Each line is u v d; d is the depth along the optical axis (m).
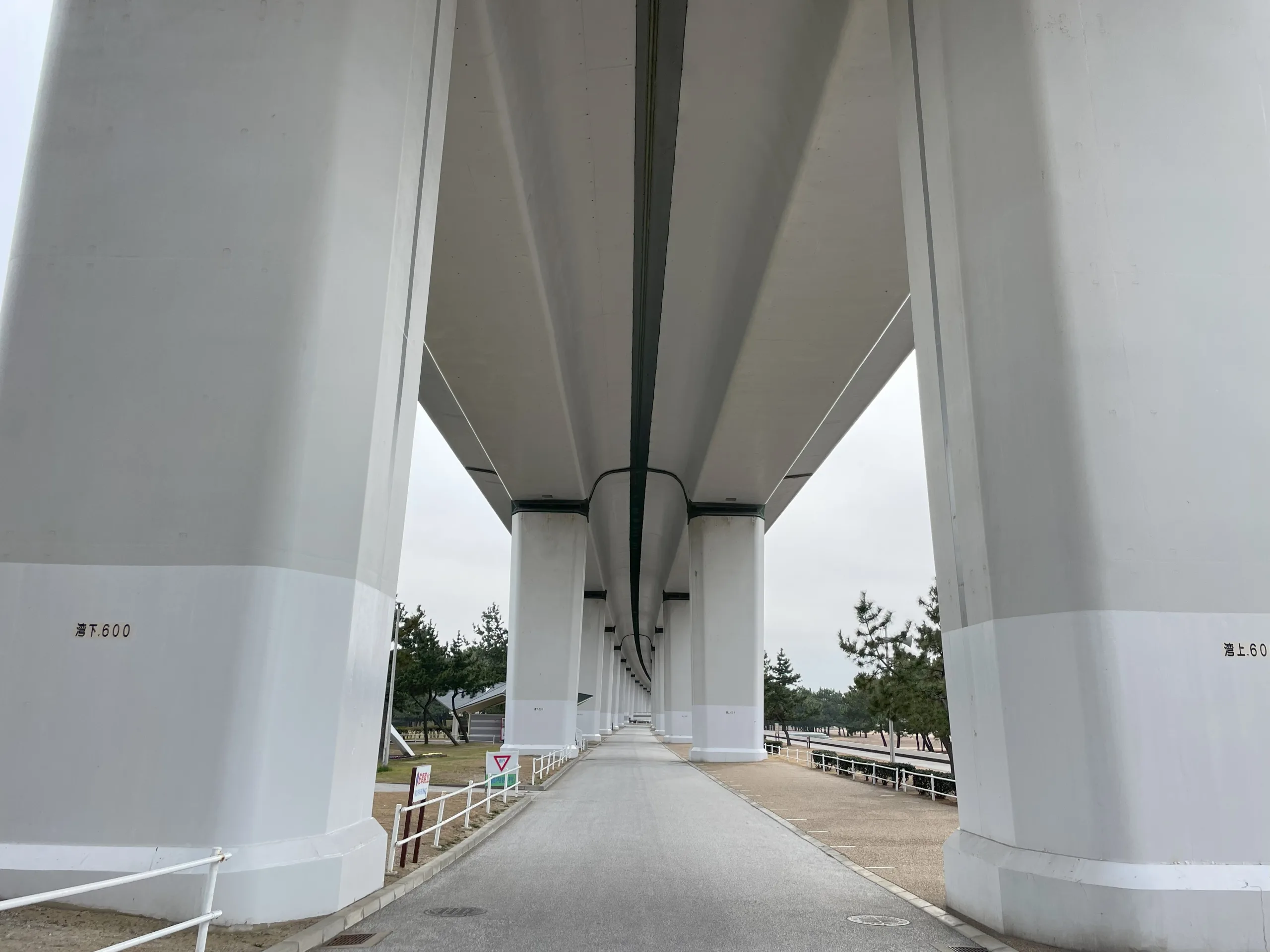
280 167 8.81
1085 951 6.96
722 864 11.48
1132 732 7.28
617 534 58.84
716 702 38.91
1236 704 7.40
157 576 7.93
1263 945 6.75
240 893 7.15
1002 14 9.02
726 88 16.55
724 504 41.12
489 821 15.55
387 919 7.89
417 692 50.47
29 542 8.02
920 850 12.88
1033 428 8.14
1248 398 8.02
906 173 10.66
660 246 21.80
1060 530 7.80
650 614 101.06
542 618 40.81
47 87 9.15
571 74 16.41
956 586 9.15
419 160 10.34
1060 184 8.35
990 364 8.65
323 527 8.36
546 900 8.95
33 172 8.89
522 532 41.88
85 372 8.37
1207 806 7.18
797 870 11.05
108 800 7.49
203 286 8.55
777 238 18.88
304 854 7.63
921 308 10.11
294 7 9.24
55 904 7.12
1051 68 8.63
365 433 8.85
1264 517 7.81
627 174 19.25
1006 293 8.56
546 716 39.91
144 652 7.78
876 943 7.30
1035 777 7.70
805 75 15.09
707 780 27.42
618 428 36.34
